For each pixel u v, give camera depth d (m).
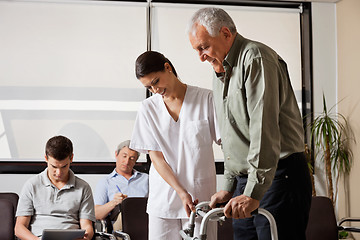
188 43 5.13
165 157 2.57
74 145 4.94
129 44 5.05
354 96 5.02
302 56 5.35
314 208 3.65
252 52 1.84
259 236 1.95
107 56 5.02
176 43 5.12
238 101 1.91
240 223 2.11
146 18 5.07
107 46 5.02
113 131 4.99
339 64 5.30
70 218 3.11
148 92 5.04
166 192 2.57
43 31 4.94
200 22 1.92
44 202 3.10
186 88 2.57
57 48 4.96
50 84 4.93
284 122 1.92
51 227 3.05
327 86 5.34
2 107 4.86
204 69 5.16
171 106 2.57
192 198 2.55
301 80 5.34
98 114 4.98
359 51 4.92
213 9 1.94
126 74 5.03
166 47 5.11
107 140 4.98
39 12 4.94
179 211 2.56
